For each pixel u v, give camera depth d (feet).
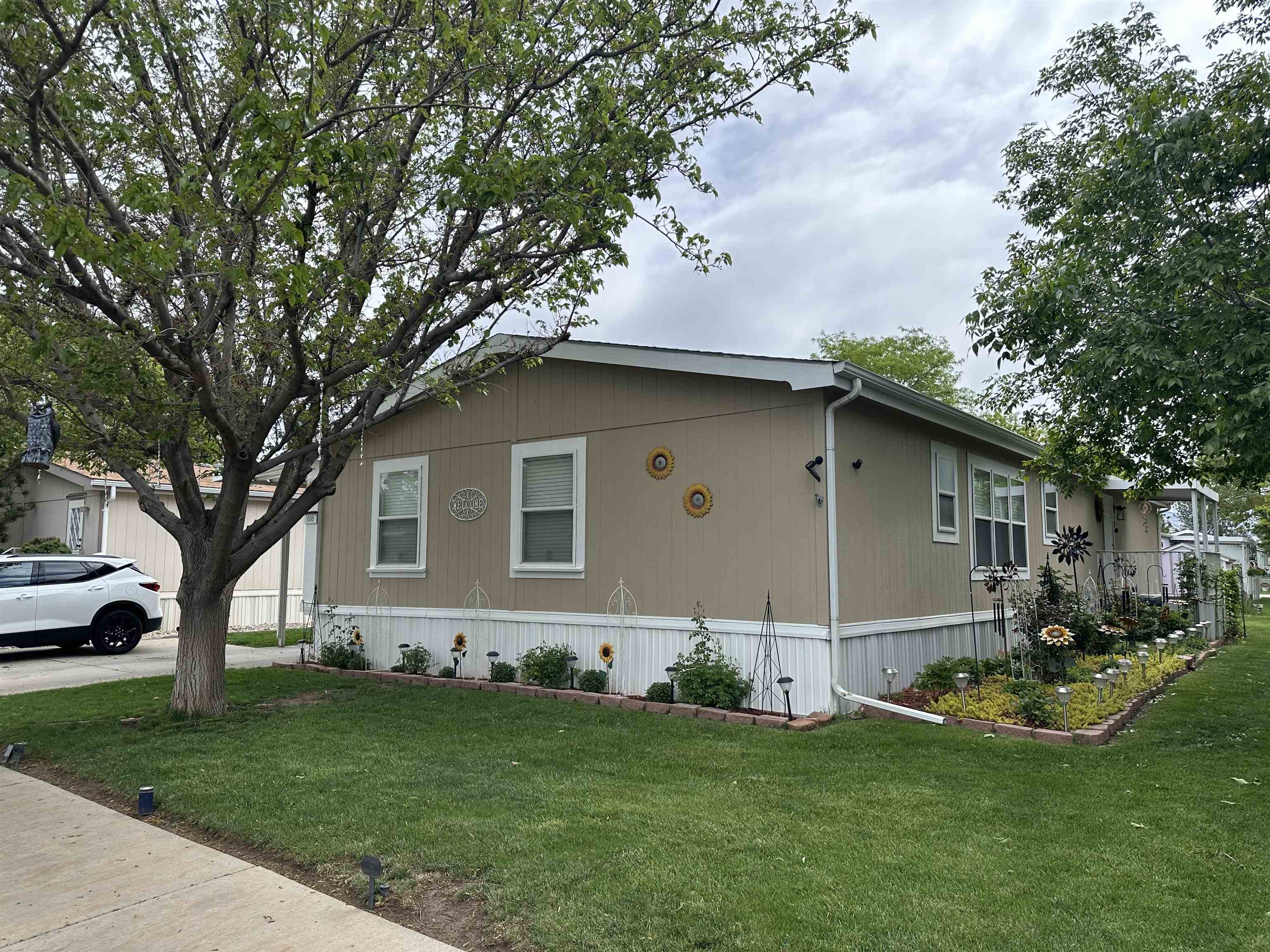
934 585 31.12
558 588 29.99
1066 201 28.58
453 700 27.14
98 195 19.93
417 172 23.93
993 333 25.35
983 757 19.48
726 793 16.55
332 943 10.78
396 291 24.40
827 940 10.33
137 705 26.73
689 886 11.89
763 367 24.75
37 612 40.09
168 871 13.32
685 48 24.36
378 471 36.29
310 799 16.19
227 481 22.63
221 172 20.66
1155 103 21.72
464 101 22.85
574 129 22.85
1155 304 20.62
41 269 20.24
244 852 14.16
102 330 19.56
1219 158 20.39
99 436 22.85
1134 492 27.78
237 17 19.94
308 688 29.89
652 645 27.40
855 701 24.12
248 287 18.53
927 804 15.74
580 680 28.27
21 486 57.21
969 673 27.12
